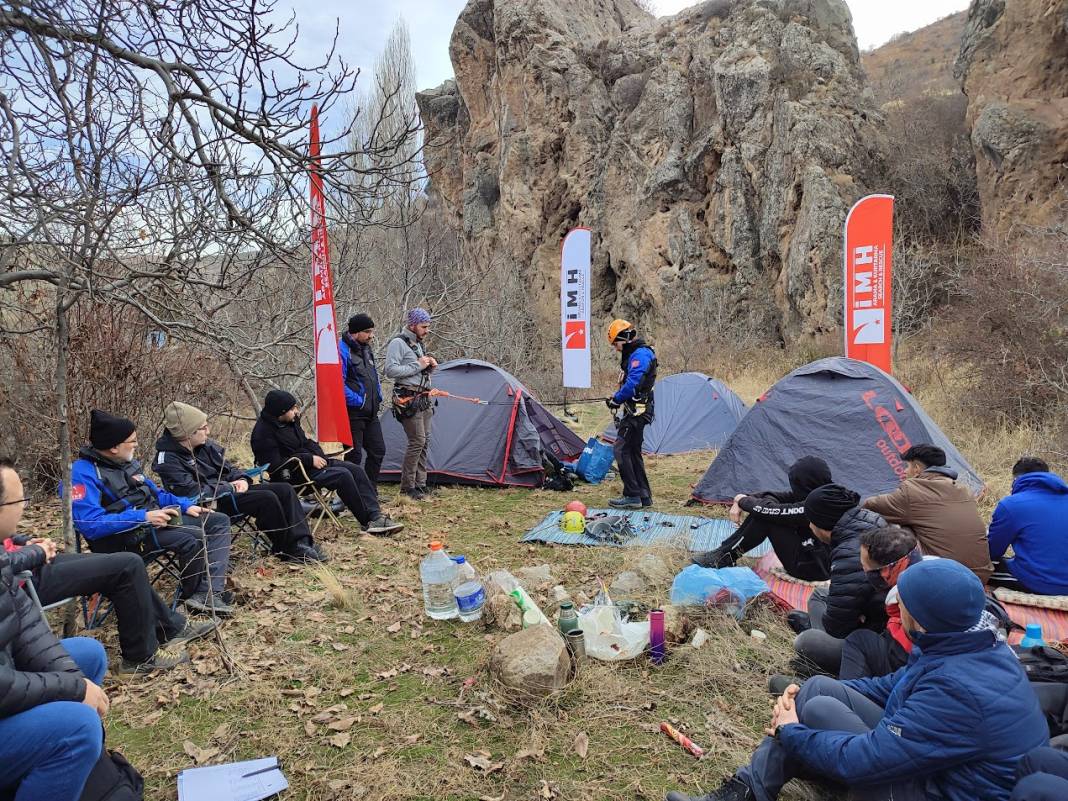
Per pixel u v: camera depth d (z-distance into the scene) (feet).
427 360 23.72
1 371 22.85
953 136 55.77
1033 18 45.21
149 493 14.19
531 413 28.04
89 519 12.83
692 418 32.40
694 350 59.62
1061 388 26.81
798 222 56.80
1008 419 28.86
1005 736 6.63
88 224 11.50
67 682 7.80
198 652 12.96
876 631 10.37
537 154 81.82
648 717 10.79
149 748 10.30
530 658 11.27
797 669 11.74
